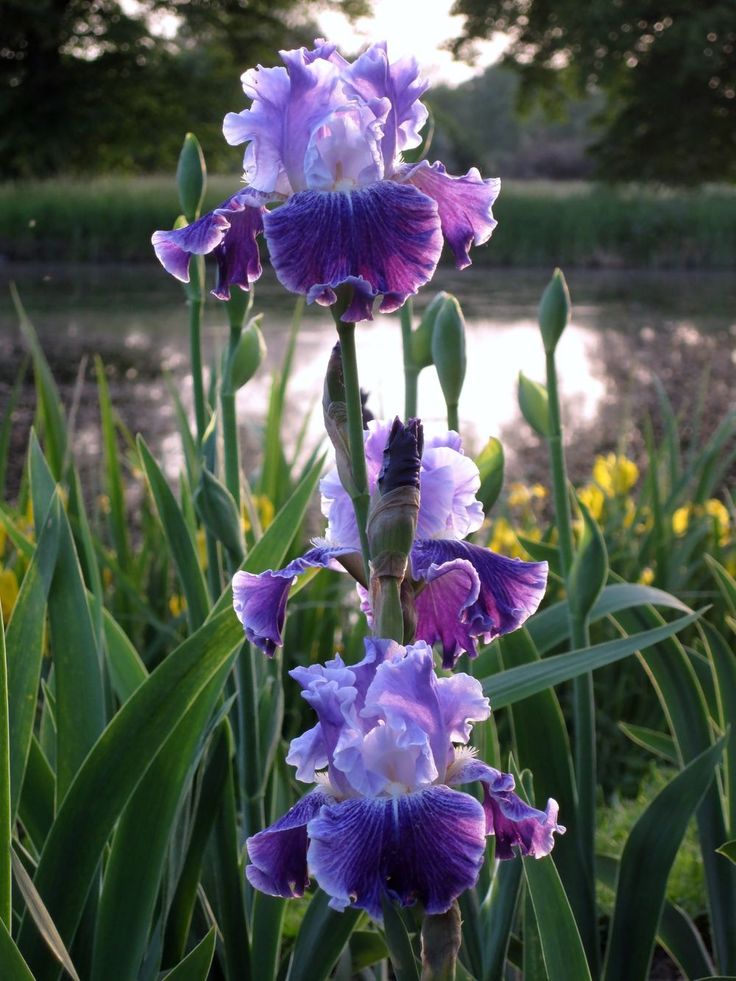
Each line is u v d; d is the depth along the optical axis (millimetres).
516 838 600
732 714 891
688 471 1799
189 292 973
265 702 873
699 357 5238
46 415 1555
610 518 1854
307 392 4160
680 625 810
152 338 5602
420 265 608
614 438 3602
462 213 657
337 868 544
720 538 1789
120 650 945
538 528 1943
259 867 594
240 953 798
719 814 881
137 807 720
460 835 552
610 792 1512
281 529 809
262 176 651
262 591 670
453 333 821
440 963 561
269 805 1029
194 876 779
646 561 1697
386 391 4191
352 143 627
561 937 682
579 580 875
